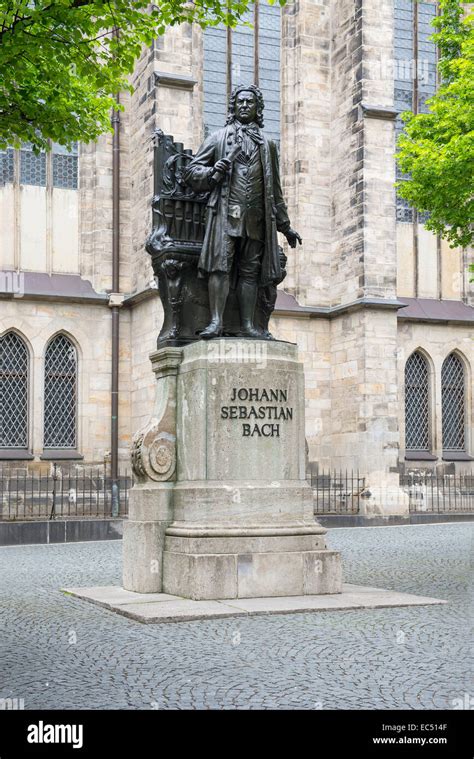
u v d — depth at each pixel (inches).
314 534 572.7
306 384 1508.4
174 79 1370.6
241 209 595.5
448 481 1567.4
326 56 1567.4
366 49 1470.2
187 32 1387.8
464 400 1635.1
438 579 673.6
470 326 1630.2
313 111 1552.7
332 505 1444.4
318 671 372.8
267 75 1571.1
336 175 1536.7
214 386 569.0
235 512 562.9
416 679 358.6
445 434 1620.3
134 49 614.2
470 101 945.5
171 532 575.5
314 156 1549.0
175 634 453.7
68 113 665.6
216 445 565.9
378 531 1214.3
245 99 608.7
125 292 1475.1
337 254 1524.4
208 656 402.3
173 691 343.3
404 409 1585.9
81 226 1485.0
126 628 473.1
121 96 1485.0
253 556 553.9
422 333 1600.6
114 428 1440.7
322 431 1509.6
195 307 629.3
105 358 1459.2
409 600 545.3
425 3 1649.9
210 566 545.0
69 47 579.2
